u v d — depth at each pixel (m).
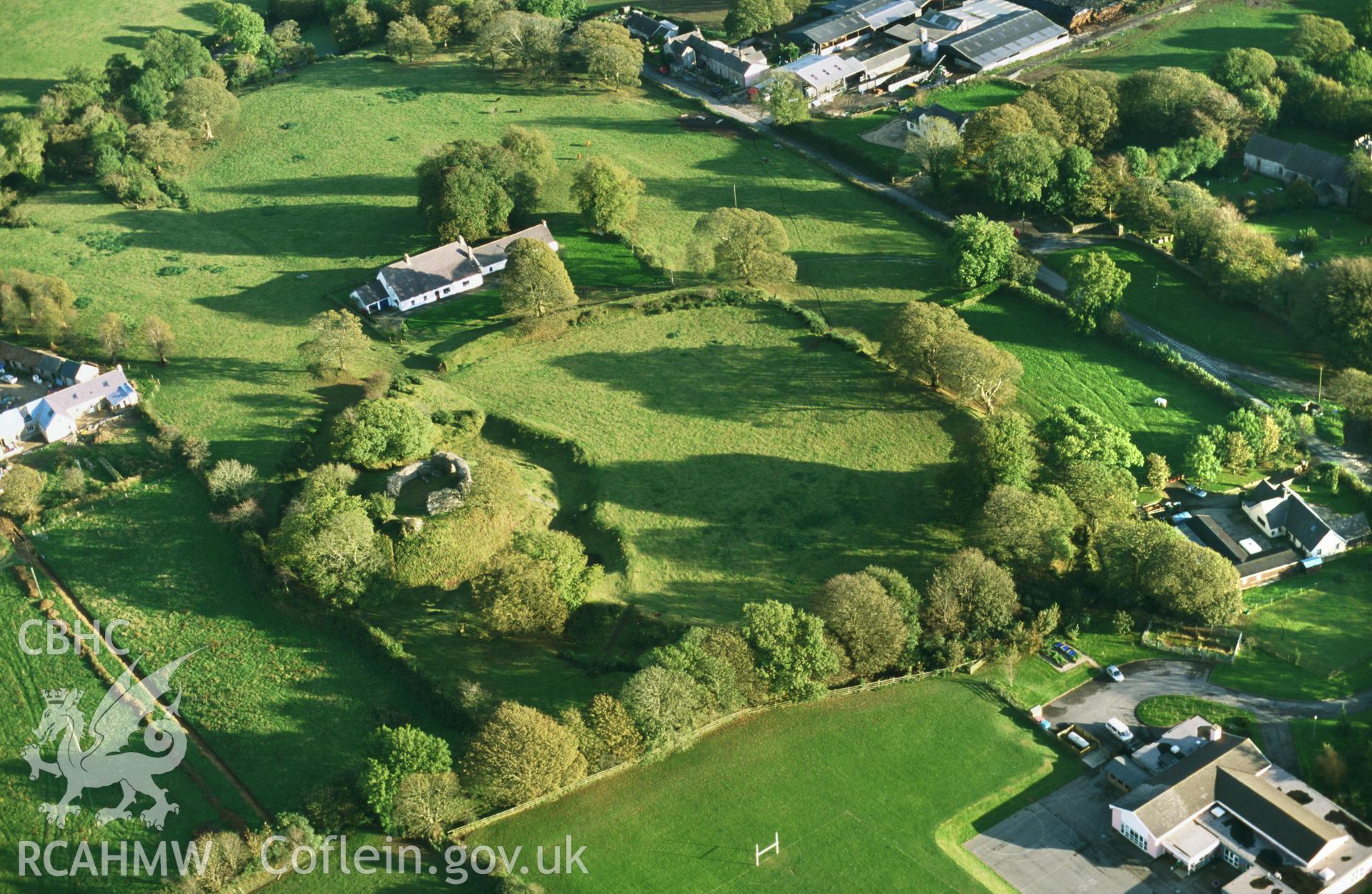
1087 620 162.75
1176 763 141.75
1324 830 130.00
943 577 161.25
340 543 163.25
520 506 180.00
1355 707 150.88
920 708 151.75
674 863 133.62
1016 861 134.50
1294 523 176.75
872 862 133.62
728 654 149.25
